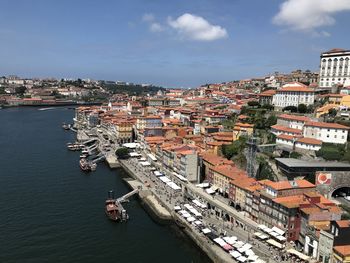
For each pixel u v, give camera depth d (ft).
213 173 531.91
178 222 426.92
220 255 337.52
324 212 344.28
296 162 472.03
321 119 608.19
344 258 287.69
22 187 539.29
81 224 418.72
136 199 520.42
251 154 525.34
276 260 323.16
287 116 646.33
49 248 359.05
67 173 630.33
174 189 529.04
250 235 378.94
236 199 450.30
